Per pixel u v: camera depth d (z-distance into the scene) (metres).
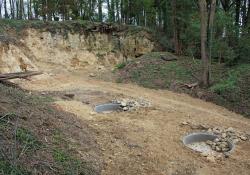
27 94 10.14
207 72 15.85
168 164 7.14
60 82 17.20
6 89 9.05
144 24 30.69
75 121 8.77
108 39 25.70
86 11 30.78
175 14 22.58
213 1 15.84
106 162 6.75
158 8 27.48
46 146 6.11
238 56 18.42
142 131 9.11
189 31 21.83
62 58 22.92
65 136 7.09
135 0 28.52
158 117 10.75
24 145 5.70
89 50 24.59
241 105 13.31
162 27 29.66
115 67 22.67
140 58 21.75
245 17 21.72
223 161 7.56
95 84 17.36
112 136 8.36
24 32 21.98
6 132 5.88
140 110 11.50
